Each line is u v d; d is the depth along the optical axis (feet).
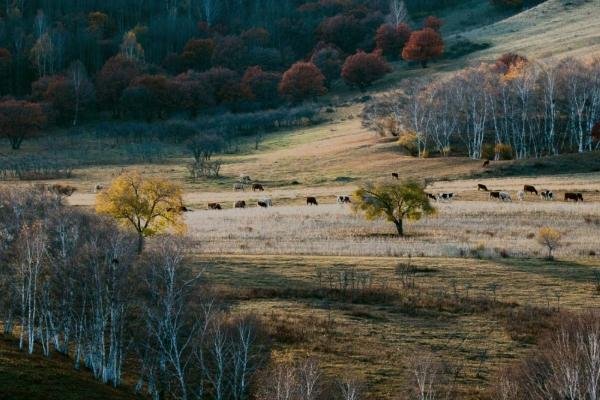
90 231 152.15
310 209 315.78
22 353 117.19
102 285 126.93
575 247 214.48
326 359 124.57
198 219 294.66
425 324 144.97
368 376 117.80
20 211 186.19
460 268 188.14
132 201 212.43
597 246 215.72
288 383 102.68
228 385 114.73
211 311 127.44
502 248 216.13
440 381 115.44
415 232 258.37
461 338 136.67
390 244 227.81
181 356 121.49
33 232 146.30
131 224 216.74
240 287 166.71
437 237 245.65
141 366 123.85
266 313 147.33
